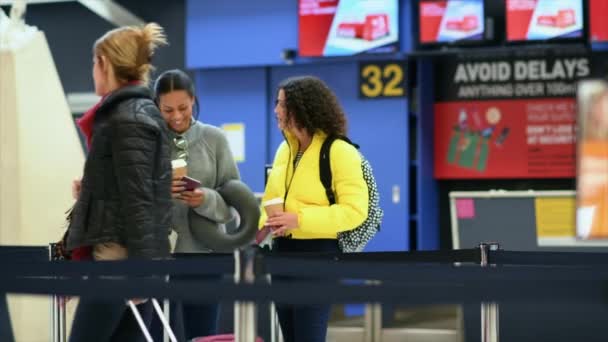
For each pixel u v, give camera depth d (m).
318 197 8.27
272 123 19.06
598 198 18.38
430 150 19.14
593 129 18.70
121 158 6.77
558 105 18.83
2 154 12.20
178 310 9.56
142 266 6.39
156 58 21.50
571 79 18.77
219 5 19.16
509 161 19.02
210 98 19.38
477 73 19.19
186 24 20.30
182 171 8.69
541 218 17.59
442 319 14.98
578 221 18.33
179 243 9.20
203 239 9.14
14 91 12.23
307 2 18.39
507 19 17.38
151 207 6.82
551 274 6.53
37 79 12.59
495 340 7.47
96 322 6.92
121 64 7.19
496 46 17.62
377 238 18.28
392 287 5.15
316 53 18.34
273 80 19.09
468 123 19.23
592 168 18.64
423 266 6.31
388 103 18.30
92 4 19.41
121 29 7.35
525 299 5.14
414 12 18.42
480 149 19.17
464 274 6.39
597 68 18.67
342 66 18.61
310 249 8.32
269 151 19.09
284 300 5.29
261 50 18.89
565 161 18.78
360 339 14.61
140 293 5.55
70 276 6.64
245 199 9.23
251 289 5.33
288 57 18.66
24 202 12.19
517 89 19.00
